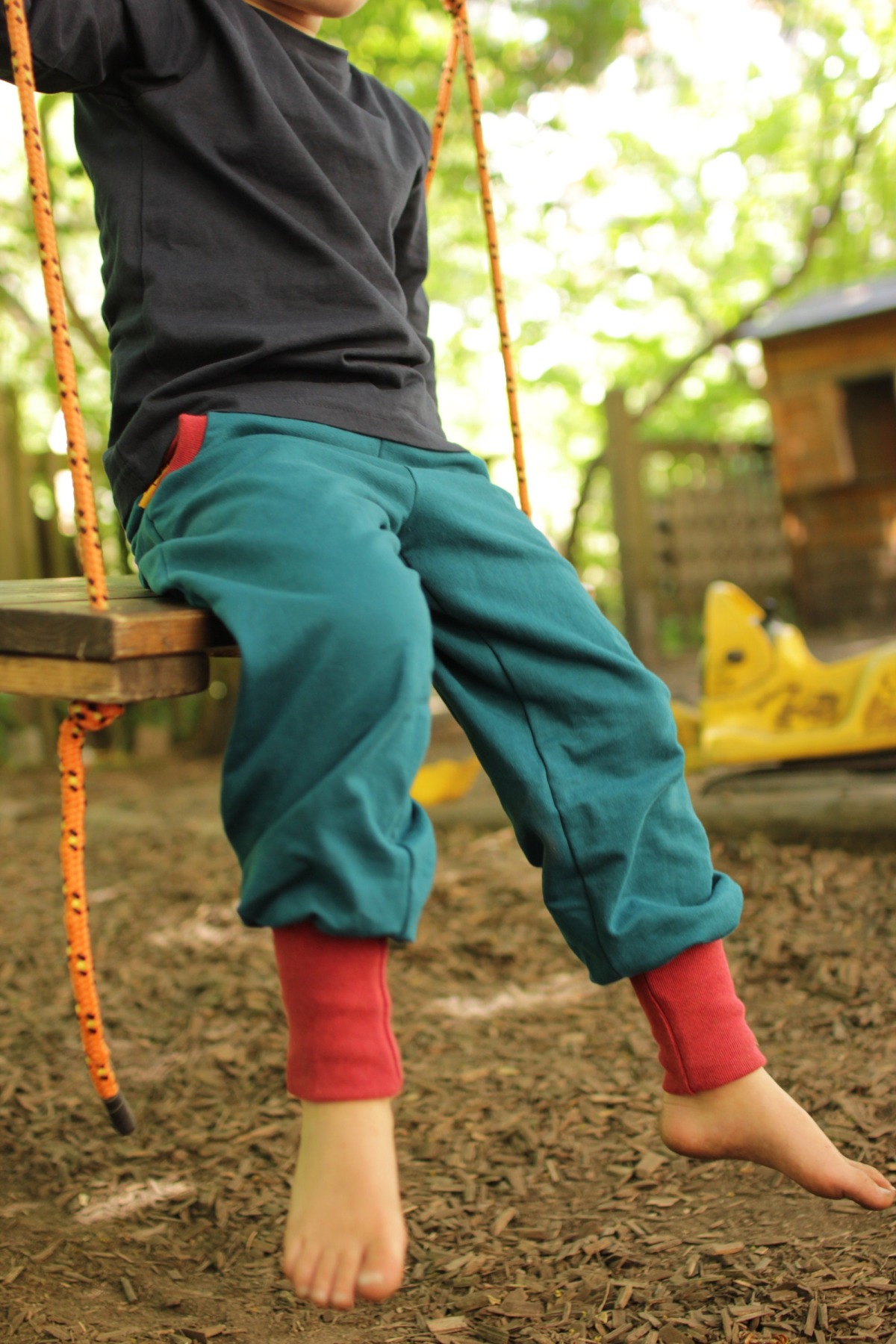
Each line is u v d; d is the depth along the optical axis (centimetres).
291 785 112
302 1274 106
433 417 158
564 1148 204
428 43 905
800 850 333
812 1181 132
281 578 119
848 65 1009
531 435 1755
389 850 109
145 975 300
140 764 669
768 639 373
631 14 1062
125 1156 212
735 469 1040
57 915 356
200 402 139
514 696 140
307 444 136
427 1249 177
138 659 120
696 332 1577
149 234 144
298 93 151
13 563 675
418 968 293
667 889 137
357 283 147
